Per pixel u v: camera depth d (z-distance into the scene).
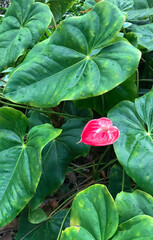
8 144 0.85
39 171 0.79
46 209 1.00
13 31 0.99
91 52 0.87
